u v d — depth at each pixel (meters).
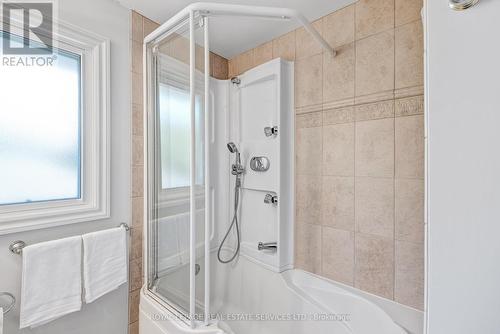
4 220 0.97
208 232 1.08
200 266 1.09
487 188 0.41
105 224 1.30
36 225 1.05
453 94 0.45
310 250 1.58
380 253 1.30
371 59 1.32
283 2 1.36
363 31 1.34
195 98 1.08
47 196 1.14
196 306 1.08
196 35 1.08
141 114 1.46
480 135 0.42
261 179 1.74
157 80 1.30
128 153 1.40
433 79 0.47
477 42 0.42
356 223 1.38
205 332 1.02
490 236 0.41
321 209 1.53
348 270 1.41
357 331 1.28
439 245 0.46
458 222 0.44
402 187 1.23
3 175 1.02
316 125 1.54
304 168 1.61
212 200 1.88
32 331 1.06
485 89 0.42
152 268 1.33
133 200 1.42
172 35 1.19
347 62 1.40
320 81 1.52
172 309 1.16
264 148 1.72
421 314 1.16
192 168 1.07
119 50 1.36
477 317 0.42
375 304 1.26
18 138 1.06
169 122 1.22
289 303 1.51
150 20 1.51
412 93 1.19
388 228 1.27
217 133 1.92
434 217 0.46
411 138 1.20
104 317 1.29
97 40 1.26
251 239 1.85
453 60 0.45
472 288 0.42
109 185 1.31
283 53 1.71
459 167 0.44
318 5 1.38
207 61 1.07
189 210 1.09
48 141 1.14
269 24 1.58
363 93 1.35
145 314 1.25
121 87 1.37
